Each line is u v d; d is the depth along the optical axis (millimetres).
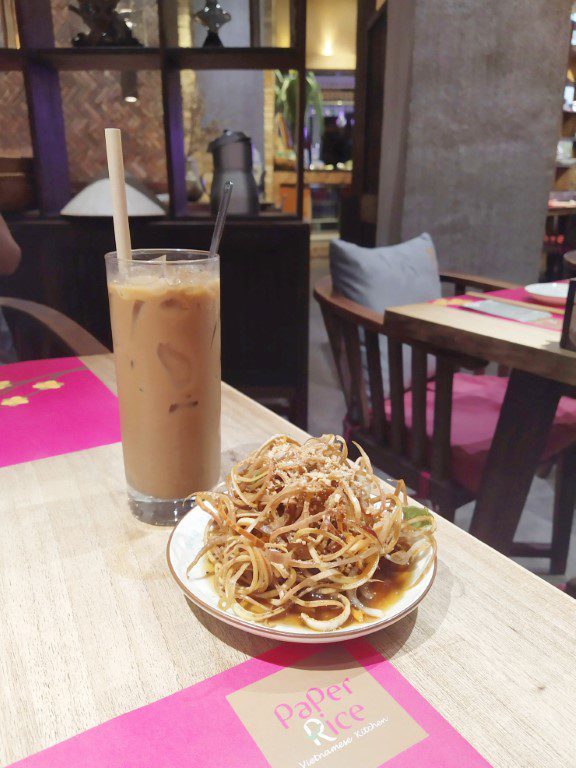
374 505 571
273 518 530
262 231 2410
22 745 406
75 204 2268
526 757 398
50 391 1024
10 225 2271
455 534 647
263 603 502
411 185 2908
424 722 424
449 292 3141
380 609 492
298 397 2715
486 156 2994
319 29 7379
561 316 1408
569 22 2902
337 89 7699
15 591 552
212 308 617
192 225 2369
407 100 2822
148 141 2682
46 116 2365
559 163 4453
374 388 1585
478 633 506
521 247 3236
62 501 701
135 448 634
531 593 556
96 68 2396
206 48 2227
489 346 1226
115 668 469
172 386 604
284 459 567
